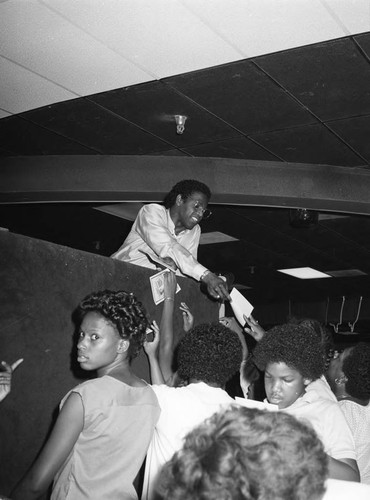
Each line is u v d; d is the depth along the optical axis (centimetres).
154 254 308
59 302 217
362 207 583
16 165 571
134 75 403
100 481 161
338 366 254
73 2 319
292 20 333
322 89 415
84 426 164
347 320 1294
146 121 481
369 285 1153
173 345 285
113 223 806
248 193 563
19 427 200
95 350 178
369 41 352
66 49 369
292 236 847
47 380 211
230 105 445
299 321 275
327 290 1226
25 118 481
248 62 382
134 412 169
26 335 203
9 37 356
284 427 83
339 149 531
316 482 81
